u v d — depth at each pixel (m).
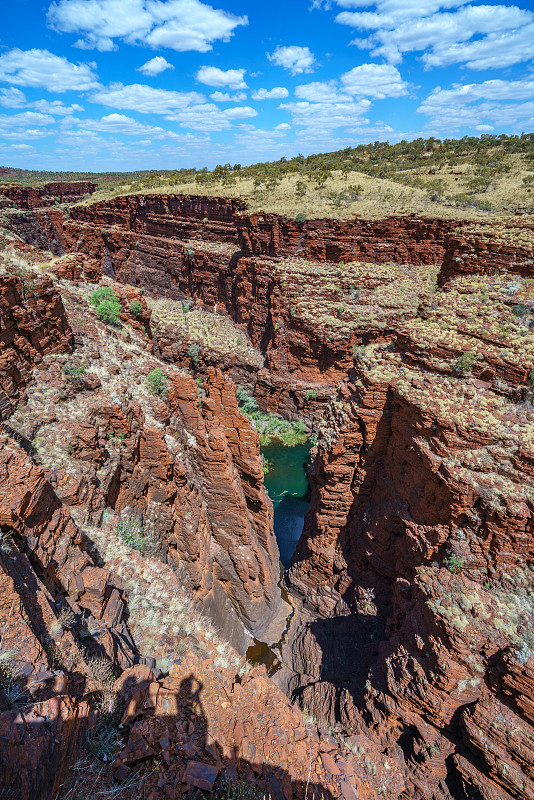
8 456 11.11
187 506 22.64
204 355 71.69
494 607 19.02
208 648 13.69
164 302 96.88
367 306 60.22
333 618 30.27
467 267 39.50
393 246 68.31
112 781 6.95
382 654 22.22
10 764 5.47
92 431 17.16
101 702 8.02
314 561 33.84
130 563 15.28
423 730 18.97
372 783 18.64
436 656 18.78
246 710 10.02
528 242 36.19
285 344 65.12
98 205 118.81
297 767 9.45
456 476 21.62
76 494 15.05
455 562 20.77
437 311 32.69
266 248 74.25
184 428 26.05
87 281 32.81
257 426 64.31
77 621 9.88
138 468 20.00
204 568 24.36
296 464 56.97
